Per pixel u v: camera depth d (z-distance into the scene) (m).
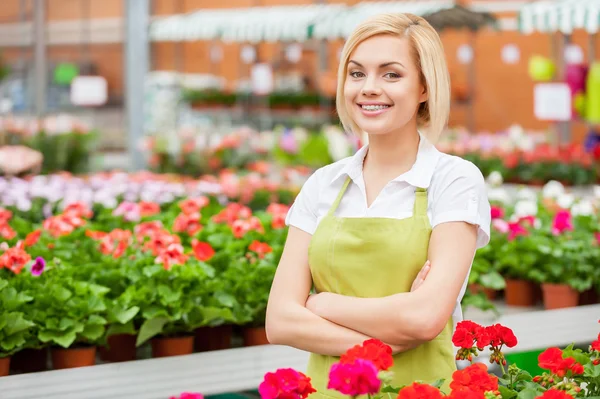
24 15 21.39
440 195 2.56
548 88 10.19
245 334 4.59
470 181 2.56
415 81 2.58
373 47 2.57
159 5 19.98
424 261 2.53
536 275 5.39
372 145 2.67
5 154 9.95
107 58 21.69
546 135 13.97
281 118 15.59
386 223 2.55
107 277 4.50
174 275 4.34
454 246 2.50
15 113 19.70
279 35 11.63
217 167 11.72
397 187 2.61
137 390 3.81
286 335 2.61
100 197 7.66
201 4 19.56
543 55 16.20
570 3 9.78
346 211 2.67
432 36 2.59
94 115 20.53
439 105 2.57
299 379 2.06
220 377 3.98
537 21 9.88
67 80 17.86
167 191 8.23
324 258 2.61
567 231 6.12
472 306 5.34
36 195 7.69
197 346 4.46
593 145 11.42
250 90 16.17
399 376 2.53
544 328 4.79
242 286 4.57
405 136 2.64
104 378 3.85
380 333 2.47
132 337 4.26
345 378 1.97
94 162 13.20
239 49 19.11
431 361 2.57
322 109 15.34
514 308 5.50
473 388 2.21
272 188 8.94
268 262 5.02
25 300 4.02
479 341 2.42
